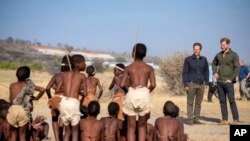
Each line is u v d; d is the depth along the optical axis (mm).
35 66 64375
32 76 46062
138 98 8836
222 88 14336
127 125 9141
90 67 11977
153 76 9305
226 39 14133
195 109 14531
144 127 9086
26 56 111375
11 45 130125
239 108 19328
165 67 26797
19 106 9352
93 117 9289
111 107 9711
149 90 9281
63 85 9414
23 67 9805
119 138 9570
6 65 67375
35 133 10047
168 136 9125
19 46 130500
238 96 25547
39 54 114688
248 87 22641
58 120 9680
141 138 9039
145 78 9188
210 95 21516
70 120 9062
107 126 9562
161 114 16969
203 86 14391
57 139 9883
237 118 14258
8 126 9422
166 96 24875
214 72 14492
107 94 20938
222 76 14195
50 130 12953
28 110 9547
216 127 13812
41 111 17422
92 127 9141
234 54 14070
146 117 9062
